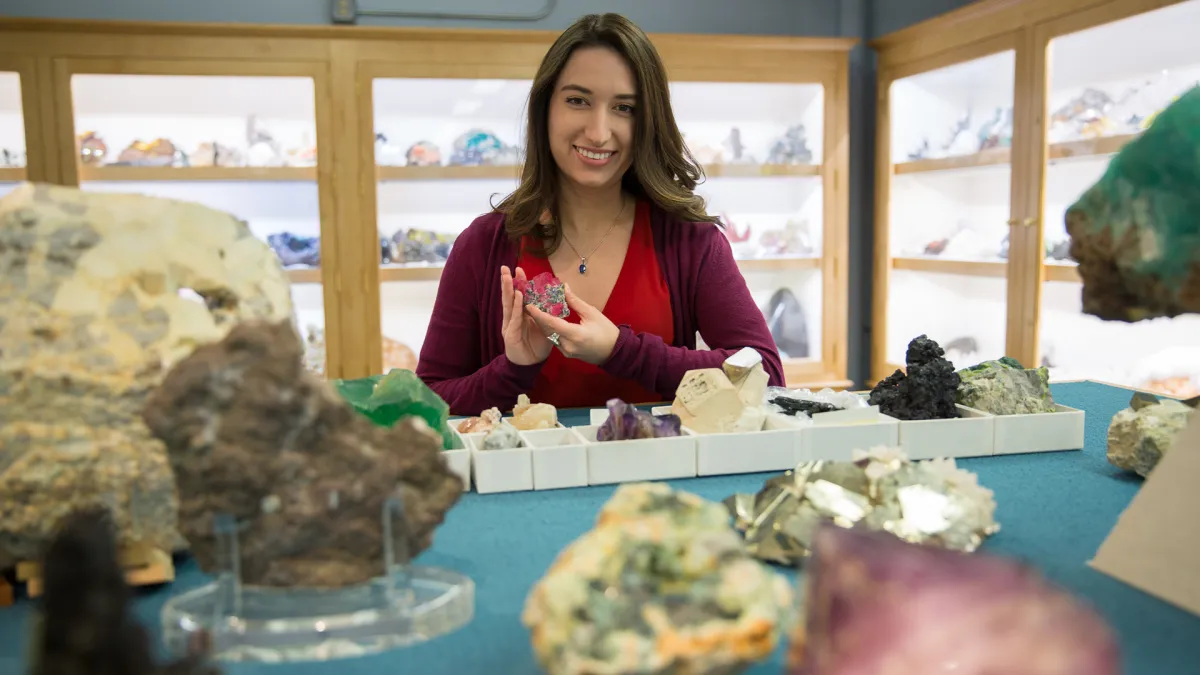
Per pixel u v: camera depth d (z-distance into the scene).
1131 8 2.96
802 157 4.30
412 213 4.05
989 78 3.74
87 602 0.68
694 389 1.58
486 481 1.39
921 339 1.67
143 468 1.01
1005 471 1.47
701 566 0.78
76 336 1.00
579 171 1.97
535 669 0.84
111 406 1.00
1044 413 1.63
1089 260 1.15
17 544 1.00
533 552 1.13
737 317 2.09
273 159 3.82
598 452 1.42
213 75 3.57
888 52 4.24
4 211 1.04
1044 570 1.05
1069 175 3.40
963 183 4.00
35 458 0.98
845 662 0.65
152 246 1.06
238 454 0.87
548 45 3.77
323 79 3.64
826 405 1.66
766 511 1.13
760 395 1.65
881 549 0.70
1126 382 3.29
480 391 1.93
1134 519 1.04
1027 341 3.52
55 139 3.52
